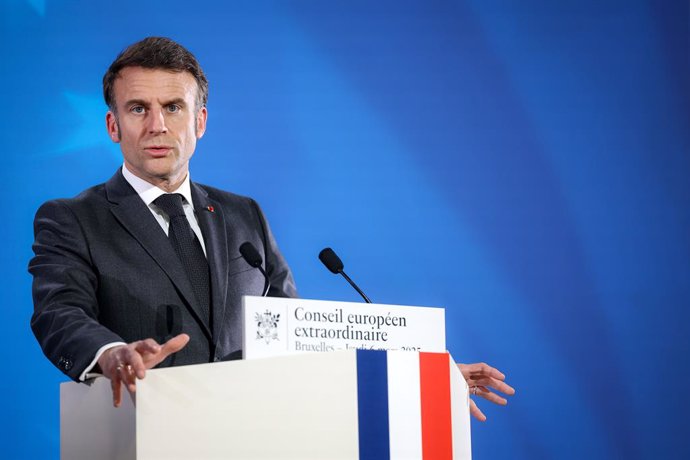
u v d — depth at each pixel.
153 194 9.20
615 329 15.88
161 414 6.32
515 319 15.55
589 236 15.97
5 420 13.00
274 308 6.69
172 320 8.61
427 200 15.39
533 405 15.51
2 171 13.37
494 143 15.79
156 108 9.09
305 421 6.32
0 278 13.20
